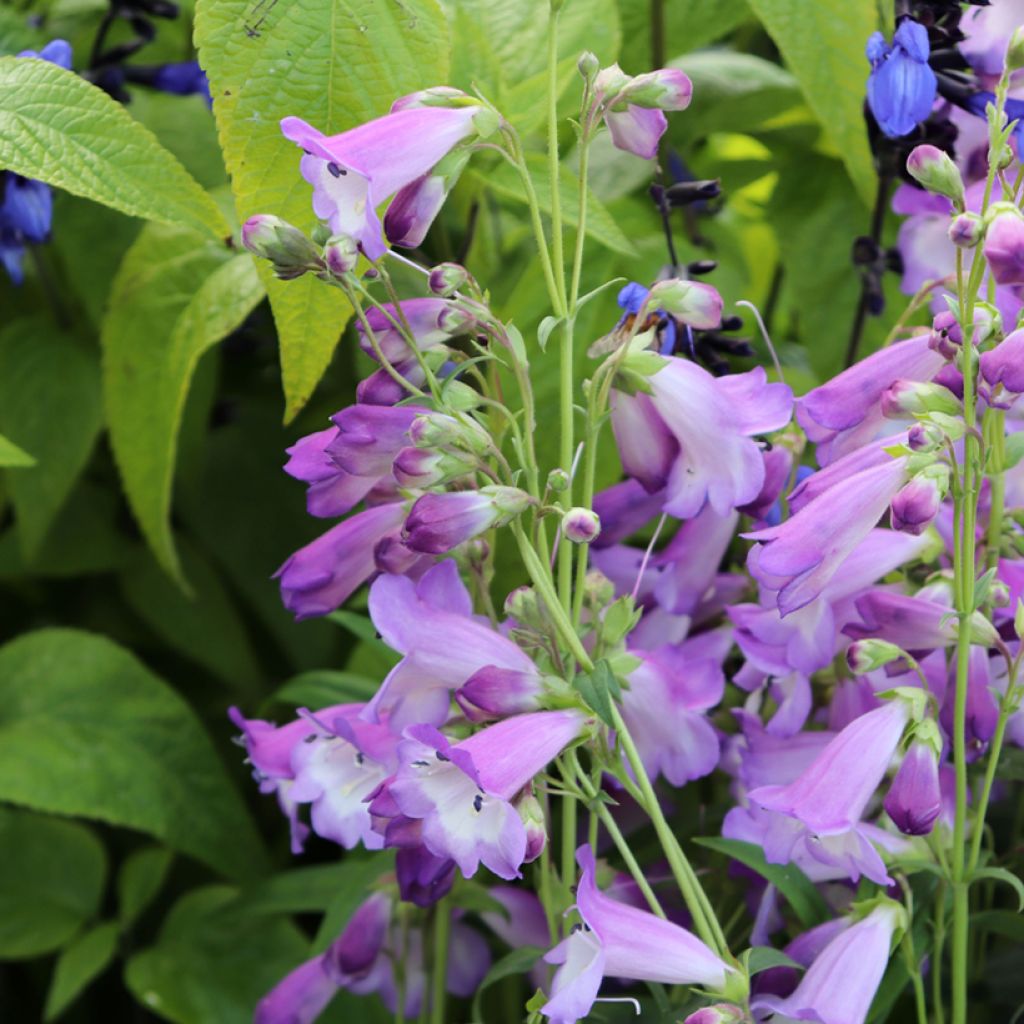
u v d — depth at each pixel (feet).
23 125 2.15
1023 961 2.36
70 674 2.64
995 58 2.31
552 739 2.03
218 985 2.60
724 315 2.50
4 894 2.71
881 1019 2.19
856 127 2.38
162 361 2.52
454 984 2.39
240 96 2.14
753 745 2.22
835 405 2.13
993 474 2.16
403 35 2.15
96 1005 2.81
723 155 3.09
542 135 2.55
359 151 2.02
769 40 2.88
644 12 2.62
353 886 2.33
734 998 2.07
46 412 2.69
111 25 2.76
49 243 2.76
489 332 2.10
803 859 2.19
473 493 2.03
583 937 2.07
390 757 2.14
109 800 2.58
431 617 2.07
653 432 2.14
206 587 2.81
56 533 2.81
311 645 2.78
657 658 2.19
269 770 2.23
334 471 2.11
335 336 2.19
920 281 2.42
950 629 2.14
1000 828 2.42
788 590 2.06
